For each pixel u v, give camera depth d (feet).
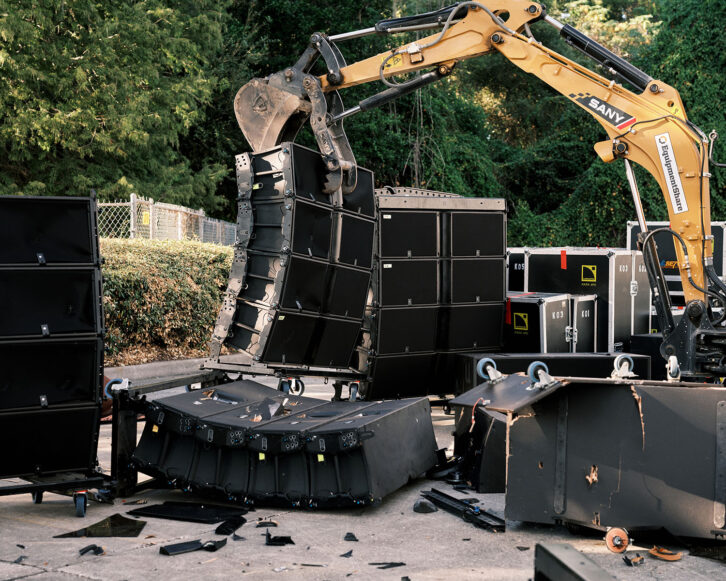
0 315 17.88
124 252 43.80
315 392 38.04
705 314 24.56
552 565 7.30
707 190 24.77
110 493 20.08
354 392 25.45
